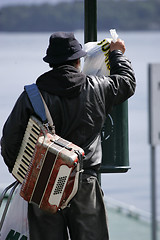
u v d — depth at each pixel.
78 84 9.16
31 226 9.26
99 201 9.50
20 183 9.31
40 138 8.92
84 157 9.14
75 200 9.34
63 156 8.78
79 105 9.21
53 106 9.16
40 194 8.89
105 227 9.48
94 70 10.20
